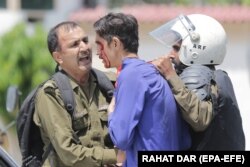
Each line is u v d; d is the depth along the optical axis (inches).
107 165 369.7
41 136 384.8
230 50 1057.5
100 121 383.2
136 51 345.4
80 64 381.7
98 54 349.1
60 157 372.8
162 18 1039.6
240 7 1123.9
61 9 1288.1
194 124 332.5
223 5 1216.2
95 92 387.9
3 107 1086.4
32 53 1170.6
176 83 334.0
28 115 385.7
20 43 1168.2
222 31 357.1
